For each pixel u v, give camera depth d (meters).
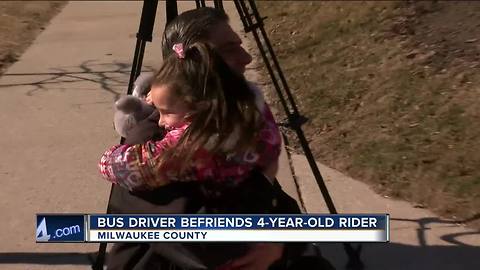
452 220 4.12
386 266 3.73
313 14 8.30
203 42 2.22
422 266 3.71
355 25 7.46
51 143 5.54
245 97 2.19
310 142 5.32
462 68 5.80
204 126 2.15
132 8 10.54
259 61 7.32
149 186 2.24
